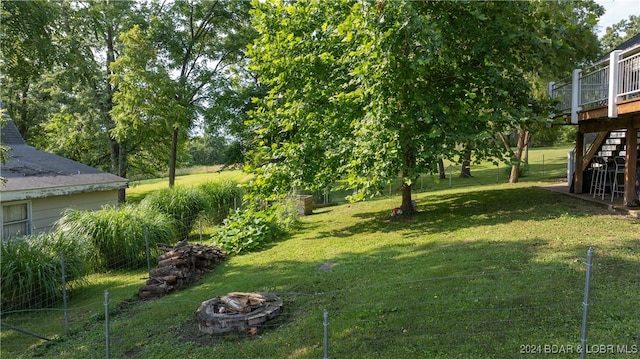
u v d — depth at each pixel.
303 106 9.70
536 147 47.62
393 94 7.86
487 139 8.71
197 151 52.62
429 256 6.38
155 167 25.58
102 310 6.09
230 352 4.19
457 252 6.36
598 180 10.23
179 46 20.12
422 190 16.84
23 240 7.19
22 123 23.78
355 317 4.54
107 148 22.31
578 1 14.02
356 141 8.62
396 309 4.57
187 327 4.97
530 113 9.03
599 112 8.01
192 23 21.08
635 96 6.95
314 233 10.01
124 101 16.72
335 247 8.03
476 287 4.84
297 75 9.85
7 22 11.48
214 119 19.61
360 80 8.24
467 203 11.03
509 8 8.59
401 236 8.13
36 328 5.61
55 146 21.88
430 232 8.08
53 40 14.84
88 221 8.82
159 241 9.52
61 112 21.98
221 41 21.70
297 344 4.14
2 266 6.36
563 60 12.75
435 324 4.13
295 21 9.79
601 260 5.24
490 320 4.06
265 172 9.96
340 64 9.62
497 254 5.95
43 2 12.24
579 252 5.63
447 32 8.39
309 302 5.24
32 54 12.97
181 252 7.46
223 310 4.95
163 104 17.08
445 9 8.52
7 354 4.85
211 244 9.48
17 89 21.09
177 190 12.91
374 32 7.20
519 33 8.34
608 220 7.32
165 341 4.64
